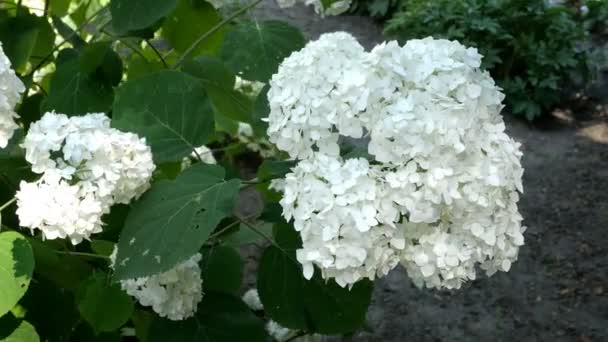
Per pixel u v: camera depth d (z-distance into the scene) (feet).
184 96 2.09
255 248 4.74
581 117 7.37
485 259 1.68
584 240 5.39
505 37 7.47
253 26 2.33
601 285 4.93
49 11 2.89
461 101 1.64
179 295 1.99
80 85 2.40
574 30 7.57
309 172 1.58
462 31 7.70
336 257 1.50
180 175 1.82
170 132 2.07
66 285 2.02
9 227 2.11
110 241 2.10
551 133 7.05
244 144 4.96
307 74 1.66
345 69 1.65
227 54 2.30
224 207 1.69
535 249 5.30
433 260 1.58
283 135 1.67
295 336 2.65
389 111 1.58
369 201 1.51
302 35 2.35
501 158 1.63
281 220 2.14
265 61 2.28
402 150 1.55
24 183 1.68
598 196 5.94
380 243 1.54
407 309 4.61
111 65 2.44
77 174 1.73
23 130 2.39
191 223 1.68
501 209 1.63
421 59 1.66
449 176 1.54
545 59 7.31
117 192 1.77
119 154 1.75
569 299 4.80
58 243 2.04
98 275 1.93
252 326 2.11
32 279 2.00
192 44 2.75
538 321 4.60
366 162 1.57
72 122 1.79
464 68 1.66
